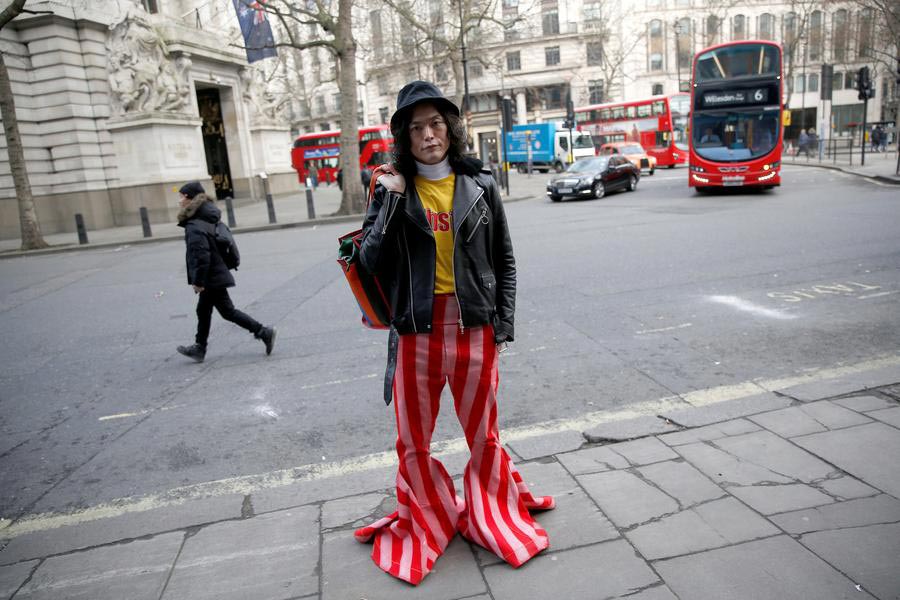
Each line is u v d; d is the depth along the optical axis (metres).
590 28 51.06
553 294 7.25
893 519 2.49
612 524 2.62
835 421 3.38
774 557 2.32
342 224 17.86
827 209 12.65
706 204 15.45
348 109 19.02
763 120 16.59
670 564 2.34
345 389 4.79
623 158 21.83
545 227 13.53
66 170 21.67
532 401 4.27
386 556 2.48
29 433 4.43
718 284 7.16
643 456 3.19
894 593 2.11
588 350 5.22
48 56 20.95
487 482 2.56
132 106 21.89
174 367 5.69
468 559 2.48
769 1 54.12
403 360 2.43
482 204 2.34
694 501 2.73
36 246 16.70
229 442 4.01
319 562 2.54
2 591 2.53
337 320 6.86
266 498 3.10
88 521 3.04
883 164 24.62
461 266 2.33
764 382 4.25
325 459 3.67
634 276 7.88
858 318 5.52
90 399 5.04
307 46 18.72
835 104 55.28
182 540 2.79
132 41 21.69
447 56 29.89
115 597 2.43
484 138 53.75
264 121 30.41
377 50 42.97
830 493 2.71
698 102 17.20
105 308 8.49
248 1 19.30
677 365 4.73
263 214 21.88
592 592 2.23
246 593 2.38
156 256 13.68
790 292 6.58
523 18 26.14
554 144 38.47
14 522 3.21
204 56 25.36
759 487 2.80
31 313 8.55
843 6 48.56
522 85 51.06
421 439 2.50
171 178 22.36
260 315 7.32
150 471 3.70
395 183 2.23
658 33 53.69
